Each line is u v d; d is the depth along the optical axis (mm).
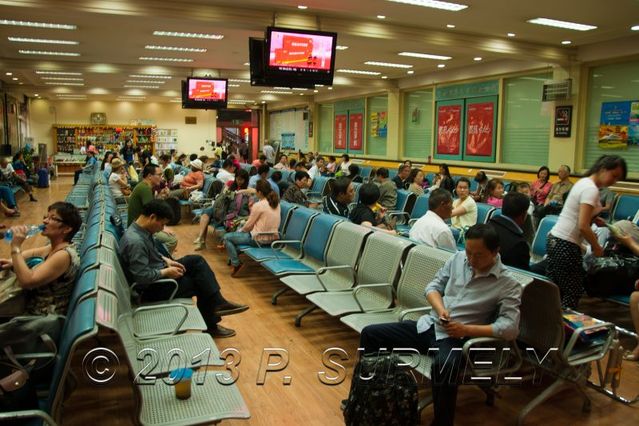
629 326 4652
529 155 11859
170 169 12188
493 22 8453
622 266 4109
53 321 2760
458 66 13320
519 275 3107
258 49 8250
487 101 12836
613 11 7574
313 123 22156
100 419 3070
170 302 3988
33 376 2645
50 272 2971
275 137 26859
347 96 19203
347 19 8562
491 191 7797
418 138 15719
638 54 9266
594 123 10352
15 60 13828
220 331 4344
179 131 28562
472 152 13414
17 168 15508
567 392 3469
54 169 23109
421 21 8555
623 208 8367
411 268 3709
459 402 3334
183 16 7824
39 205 13875
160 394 2566
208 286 4250
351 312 3732
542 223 5473
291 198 8039
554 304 2887
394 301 3889
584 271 4062
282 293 5508
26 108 25172
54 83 19406
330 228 4898
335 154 20688
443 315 2799
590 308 5168
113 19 8172
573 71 10438
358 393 2545
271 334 4426
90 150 20234
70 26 9273
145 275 3816
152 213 3965
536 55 10008
